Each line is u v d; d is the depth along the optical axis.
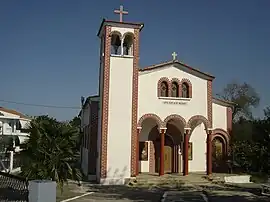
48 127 18.94
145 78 31.98
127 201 20.64
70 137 19.28
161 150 31.59
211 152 33.44
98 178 29.75
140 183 28.55
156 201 20.84
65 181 19.25
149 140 34.16
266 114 30.17
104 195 23.05
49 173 18.30
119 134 29.55
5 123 45.47
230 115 35.09
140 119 31.33
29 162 18.27
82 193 23.73
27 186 15.07
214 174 32.56
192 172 33.88
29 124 19.38
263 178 31.84
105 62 30.02
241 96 61.16
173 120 33.00
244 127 40.09
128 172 29.33
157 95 32.03
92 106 33.16
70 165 19.17
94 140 32.59
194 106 32.72
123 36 30.70
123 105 29.89
